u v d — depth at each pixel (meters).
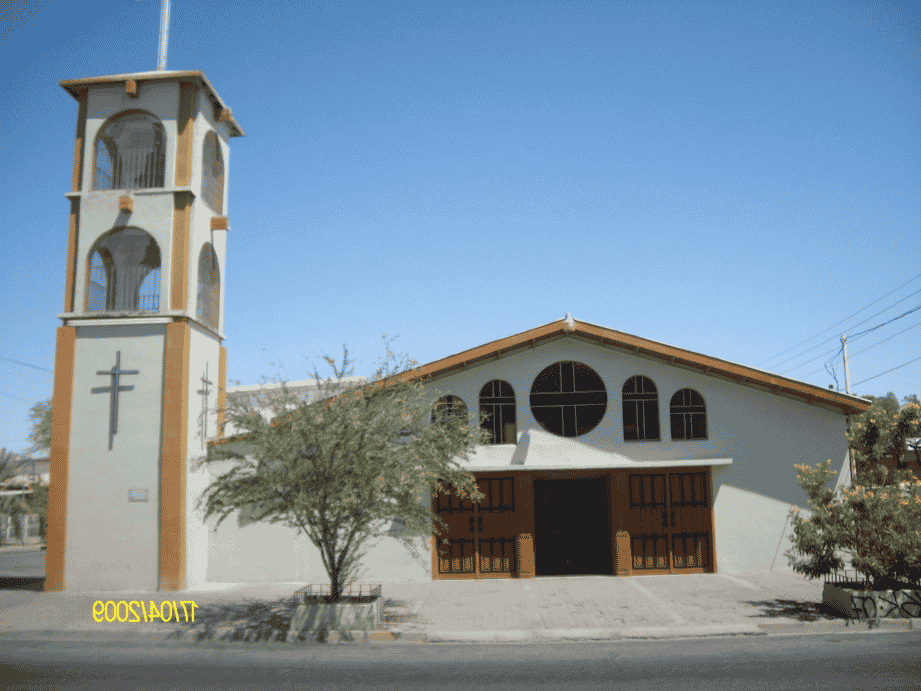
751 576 17.56
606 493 19.22
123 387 17.27
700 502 18.50
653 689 8.78
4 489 34.53
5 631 12.68
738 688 8.77
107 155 19.27
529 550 18.12
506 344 18.36
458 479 14.10
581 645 11.52
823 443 18.36
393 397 13.48
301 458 12.51
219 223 19.53
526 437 18.52
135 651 11.37
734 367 18.17
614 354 18.89
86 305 17.88
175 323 17.38
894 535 12.55
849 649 10.84
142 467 16.92
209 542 18.22
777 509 18.22
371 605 12.59
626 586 16.64
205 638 12.23
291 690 8.95
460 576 18.19
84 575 16.62
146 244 19.61
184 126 18.36
